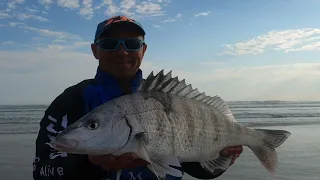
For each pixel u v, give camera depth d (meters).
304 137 3.80
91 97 0.82
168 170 0.71
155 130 0.73
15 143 3.40
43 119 0.79
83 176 0.75
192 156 0.79
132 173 0.80
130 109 0.72
